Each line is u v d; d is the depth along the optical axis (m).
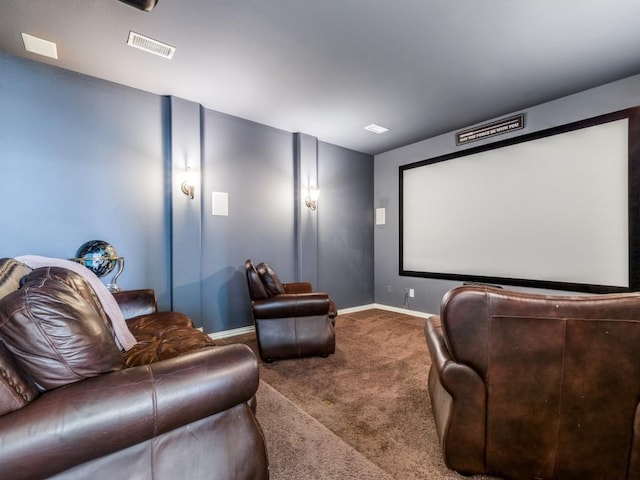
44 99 2.66
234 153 3.80
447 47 2.43
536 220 3.47
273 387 2.32
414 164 4.78
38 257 1.75
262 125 4.06
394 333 3.76
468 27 2.20
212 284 3.63
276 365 2.76
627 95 2.87
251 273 2.88
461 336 1.24
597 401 1.15
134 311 2.50
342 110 3.61
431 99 3.33
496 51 2.48
